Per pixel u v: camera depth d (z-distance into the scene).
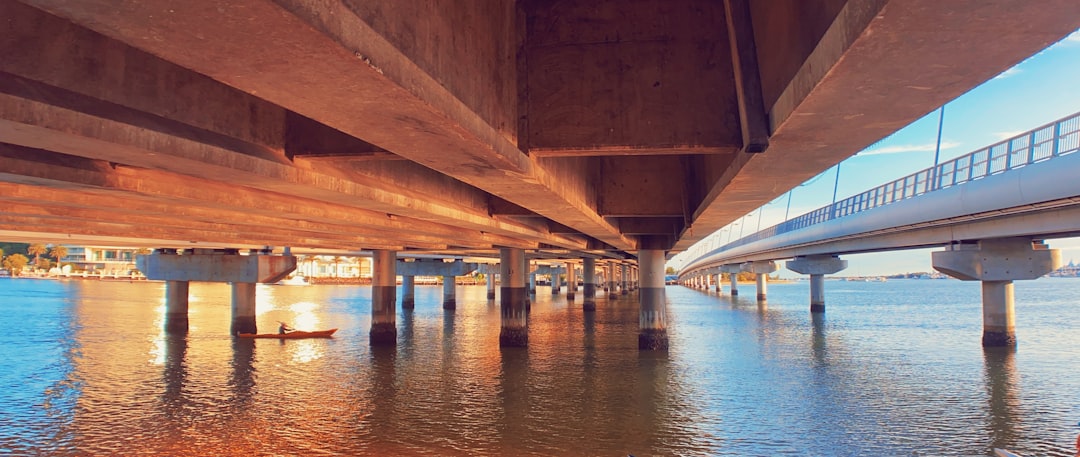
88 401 22.64
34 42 6.74
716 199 14.78
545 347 39.06
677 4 10.29
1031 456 17.14
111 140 7.55
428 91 6.37
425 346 38.62
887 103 6.75
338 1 4.49
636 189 19.53
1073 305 92.81
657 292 38.41
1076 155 20.88
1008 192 25.14
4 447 17.33
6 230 22.94
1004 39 4.91
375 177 14.26
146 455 16.77
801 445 17.95
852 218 44.50
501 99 9.55
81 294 97.81
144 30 4.24
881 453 17.30
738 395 24.41
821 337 45.38
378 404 22.45
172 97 8.58
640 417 20.89
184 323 44.72
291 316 61.31
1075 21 4.56
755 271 103.81
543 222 29.36
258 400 22.94
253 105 10.36
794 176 11.49
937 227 38.12
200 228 22.89
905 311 77.00
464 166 10.07
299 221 21.69
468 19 8.08
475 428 19.41
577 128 10.23
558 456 16.81
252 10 3.87
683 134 9.95
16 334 42.16
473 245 38.78
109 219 18.17
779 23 7.85
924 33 4.79
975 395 24.58
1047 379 27.78
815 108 6.98
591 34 10.35
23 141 7.62
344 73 5.27
